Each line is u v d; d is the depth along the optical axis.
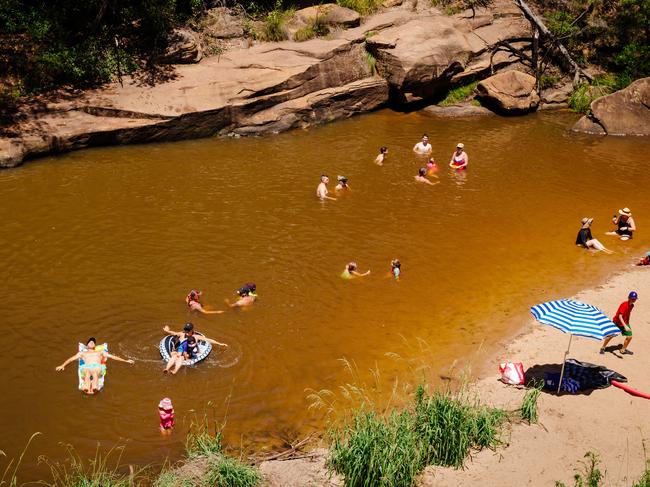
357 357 15.74
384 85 34.44
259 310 17.47
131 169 26.38
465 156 27.44
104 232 21.31
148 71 31.36
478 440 12.75
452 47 34.94
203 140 30.05
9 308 17.25
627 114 32.84
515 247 21.19
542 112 35.91
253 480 11.63
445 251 20.83
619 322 15.51
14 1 31.00
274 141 30.20
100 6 32.22
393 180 26.17
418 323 17.14
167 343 15.57
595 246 21.20
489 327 17.00
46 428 13.30
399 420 12.70
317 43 34.47
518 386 14.50
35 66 29.84
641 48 36.81
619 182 26.67
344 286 18.73
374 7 38.19
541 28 37.22
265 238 21.28
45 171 25.83
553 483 11.85
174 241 20.88
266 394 14.45
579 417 13.55
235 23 35.22
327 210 23.38
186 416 13.71
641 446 12.76
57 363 15.23
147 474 12.12
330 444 12.79
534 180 26.64
